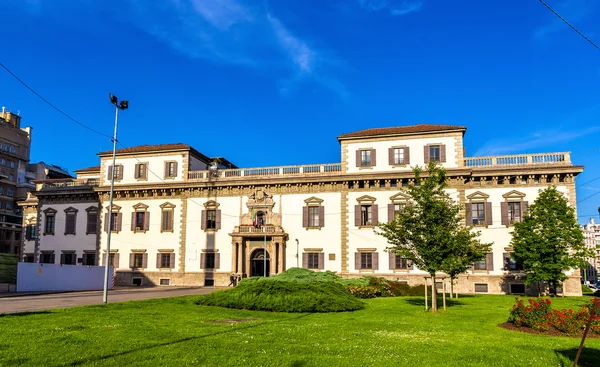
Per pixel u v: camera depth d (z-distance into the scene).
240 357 14.54
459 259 28.14
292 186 59.06
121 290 51.97
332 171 58.38
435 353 15.77
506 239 52.09
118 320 22.03
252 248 59.16
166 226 63.00
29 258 70.75
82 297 39.12
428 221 28.55
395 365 14.02
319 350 15.80
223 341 16.98
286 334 18.97
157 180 64.31
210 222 61.75
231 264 59.66
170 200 63.44
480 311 29.06
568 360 15.10
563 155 52.41
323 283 33.75
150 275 62.41
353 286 41.62
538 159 53.22
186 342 16.64
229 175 62.72
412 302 35.78
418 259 28.91
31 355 14.35
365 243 55.56
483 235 52.69
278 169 60.44
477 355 15.59
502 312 28.50
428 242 28.50
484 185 53.72
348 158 57.62
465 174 53.16
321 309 28.78
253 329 20.19
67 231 67.06
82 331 18.50
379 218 55.53
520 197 52.34
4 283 62.12
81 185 68.19
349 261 55.72
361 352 15.62
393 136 56.44
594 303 13.54
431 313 27.80
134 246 63.66
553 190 46.16
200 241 61.34
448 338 18.98
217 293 32.34
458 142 54.59
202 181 61.62
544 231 44.72
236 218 60.53
